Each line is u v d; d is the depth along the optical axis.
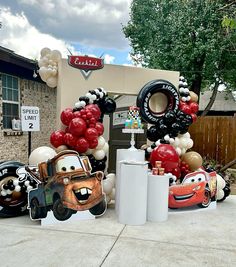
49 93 10.65
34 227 3.99
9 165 4.29
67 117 4.64
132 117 4.66
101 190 4.51
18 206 4.39
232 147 7.98
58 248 3.35
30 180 4.29
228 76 11.70
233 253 3.37
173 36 10.80
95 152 4.75
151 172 4.59
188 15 10.34
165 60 11.20
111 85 5.49
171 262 3.11
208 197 5.16
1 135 7.75
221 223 4.42
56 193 4.15
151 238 3.73
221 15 9.71
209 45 10.04
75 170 4.30
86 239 3.63
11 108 8.30
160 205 4.38
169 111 5.24
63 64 5.07
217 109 16.98
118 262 3.07
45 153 4.43
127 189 4.18
